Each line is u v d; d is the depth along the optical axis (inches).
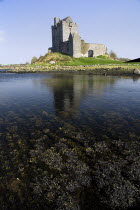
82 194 267.0
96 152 385.4
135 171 311.4
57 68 3644.2
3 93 1172.5
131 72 2442.2
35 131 514.9
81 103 863.7
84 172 315.9
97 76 2230.6
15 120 621.6
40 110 748.6
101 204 249.8
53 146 415.2
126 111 721.6
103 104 842.2
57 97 1010.7
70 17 5270.7
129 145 415.2
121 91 1183.6
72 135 480.7
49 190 275.4
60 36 5374.0
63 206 244.2
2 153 387.9
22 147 414.6
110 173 309.1
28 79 2066.9
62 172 318.3
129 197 256.5
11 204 253.1
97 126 552.1
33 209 244.7
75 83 1583.4
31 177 307.0
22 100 952.9
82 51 5113.2
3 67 5762.8
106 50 5954.7
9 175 313.4
